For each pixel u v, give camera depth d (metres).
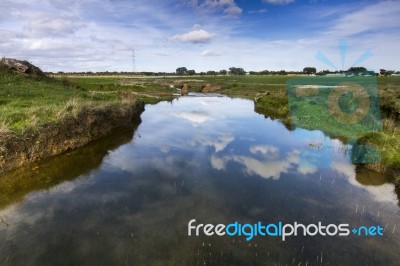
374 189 10.59
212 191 10.56
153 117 26.78
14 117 13.68
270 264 6.66
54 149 13.95
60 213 8.93
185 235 7.79
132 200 9.83
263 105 33.06
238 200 9.85
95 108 18.14
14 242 7.46
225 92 58.81
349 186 10.87
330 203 9.60
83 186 10.94
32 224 8.30
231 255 6.98
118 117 21.12
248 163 13.58
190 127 22.14
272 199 9.91
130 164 13.42
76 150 15.02
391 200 9.77
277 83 72.81
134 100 28.30
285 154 14.89
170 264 6.66
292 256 6.95
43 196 10.06
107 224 8.32
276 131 20.56
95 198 9.96
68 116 15.32
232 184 11.18
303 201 9.75
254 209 9.23
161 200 9.85
